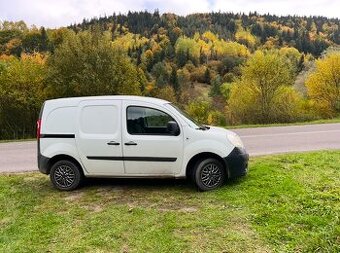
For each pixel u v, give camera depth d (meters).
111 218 6.36
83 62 26.78
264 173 8.29
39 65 27.73
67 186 8.09
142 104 7.79
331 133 15.87
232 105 30.28
